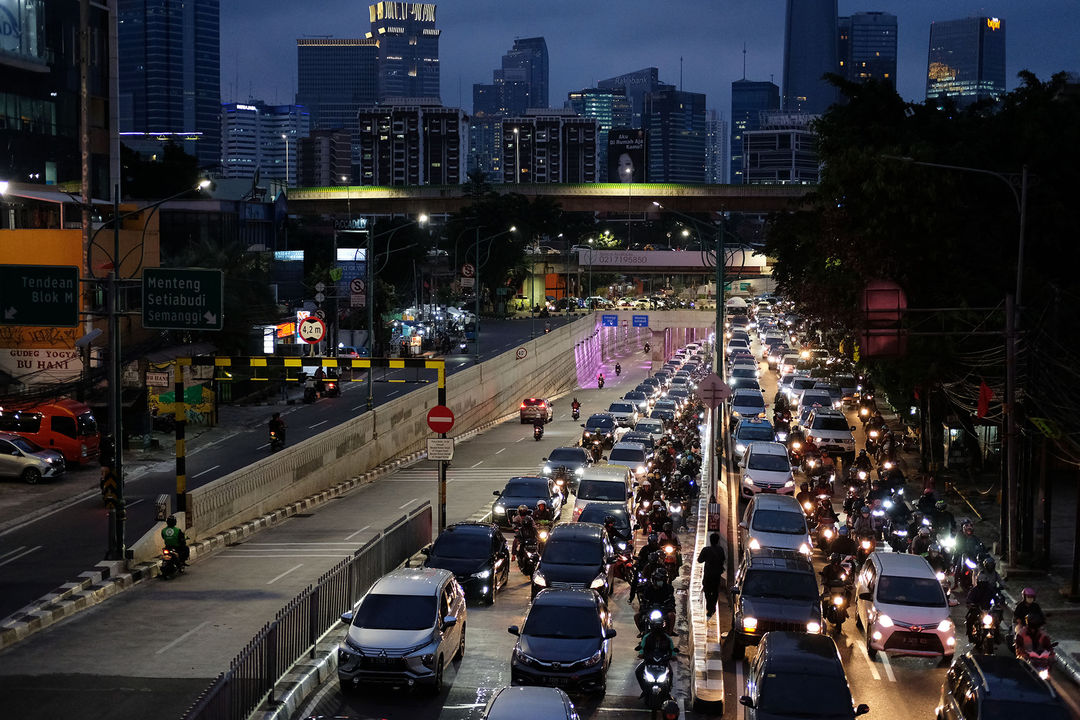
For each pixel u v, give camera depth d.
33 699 21.61
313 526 44.94
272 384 86.25
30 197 77.06
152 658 24.61
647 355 173.38
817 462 52.50
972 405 48.12
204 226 112.75
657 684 21.66
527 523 36.03
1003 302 46.38
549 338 115.69
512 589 33.62
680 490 43.75
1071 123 52.31
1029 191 49.62
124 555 33.84
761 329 152.25
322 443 53.25
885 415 77.06
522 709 17.56
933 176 47.28
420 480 58.94
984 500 47.66
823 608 29.19
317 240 172.75
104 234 66.44
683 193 178.25
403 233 162.88
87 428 55.06
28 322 35.50
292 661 23.06
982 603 27.50
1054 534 41.22
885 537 40.06
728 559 36.09
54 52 88.62
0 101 84.62
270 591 31.98
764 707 19.67
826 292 53.62
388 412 64.62
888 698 23.91
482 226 174.88
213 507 40.69
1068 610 31.39
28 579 32.38
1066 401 34.16
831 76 62.19
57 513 43.72
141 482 51.09
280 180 139.00
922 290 48.59
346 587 27.89
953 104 61.97
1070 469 52.88
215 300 35.38
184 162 136.38
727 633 28.77
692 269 159.75
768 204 176.88
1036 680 19.36
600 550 31.83
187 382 69.44
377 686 22.88
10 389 61.28
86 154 50.06
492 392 90.12
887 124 60.31
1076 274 50.56
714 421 54.41
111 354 34.50
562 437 76.88
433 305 145.25
